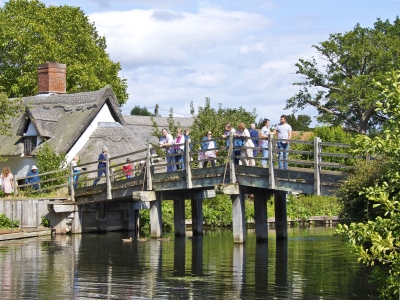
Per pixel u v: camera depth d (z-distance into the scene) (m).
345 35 58.75
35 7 55.19
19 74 51.50
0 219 27.52
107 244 23.70
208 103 36.31
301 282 15.46
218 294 14.17
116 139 38.59
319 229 31.75
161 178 24.97
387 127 11.80
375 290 14.41
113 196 27.22
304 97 59.69
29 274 16.75
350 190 17.39
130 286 15.09
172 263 18.59
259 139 21.11
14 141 40.50
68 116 39.59
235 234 23.06
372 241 11.05
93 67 54.44
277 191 24.83
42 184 31.95
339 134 43.69
